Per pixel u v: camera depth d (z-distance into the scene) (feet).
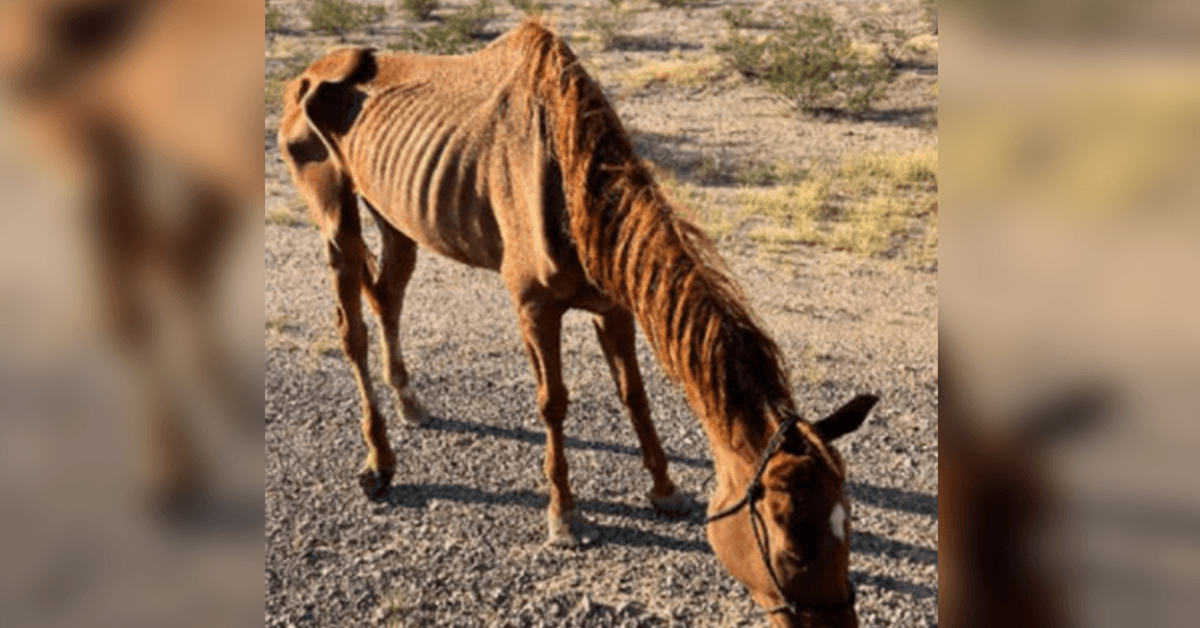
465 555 14.92
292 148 16.94
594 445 17.94
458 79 15.11
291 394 20.38
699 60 54.39
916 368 21.09
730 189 35.78
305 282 27.68
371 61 16.66
